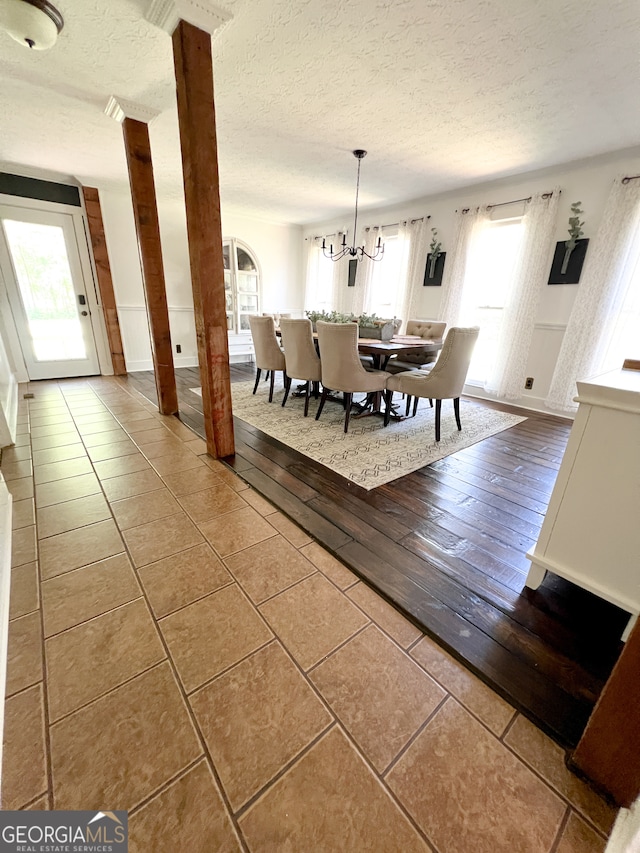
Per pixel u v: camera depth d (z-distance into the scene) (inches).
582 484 47.1
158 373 127.0
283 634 46.9
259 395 164.7
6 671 41.1
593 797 32.0
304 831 29.3
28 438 109.7
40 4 62.8
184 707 38.1
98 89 93.7
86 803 30.6
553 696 40.2
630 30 67.1
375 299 217.8
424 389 112.1
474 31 69.6
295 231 257.4
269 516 72.7
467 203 166.4
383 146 124.3
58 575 55.8
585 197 131.7
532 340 153.6
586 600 53.9
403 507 76.9
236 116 105.7
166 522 69.9
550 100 92.5
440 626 48.6
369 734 36.2
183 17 64.7
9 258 163.0
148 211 110.2
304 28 69.9
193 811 30.3
